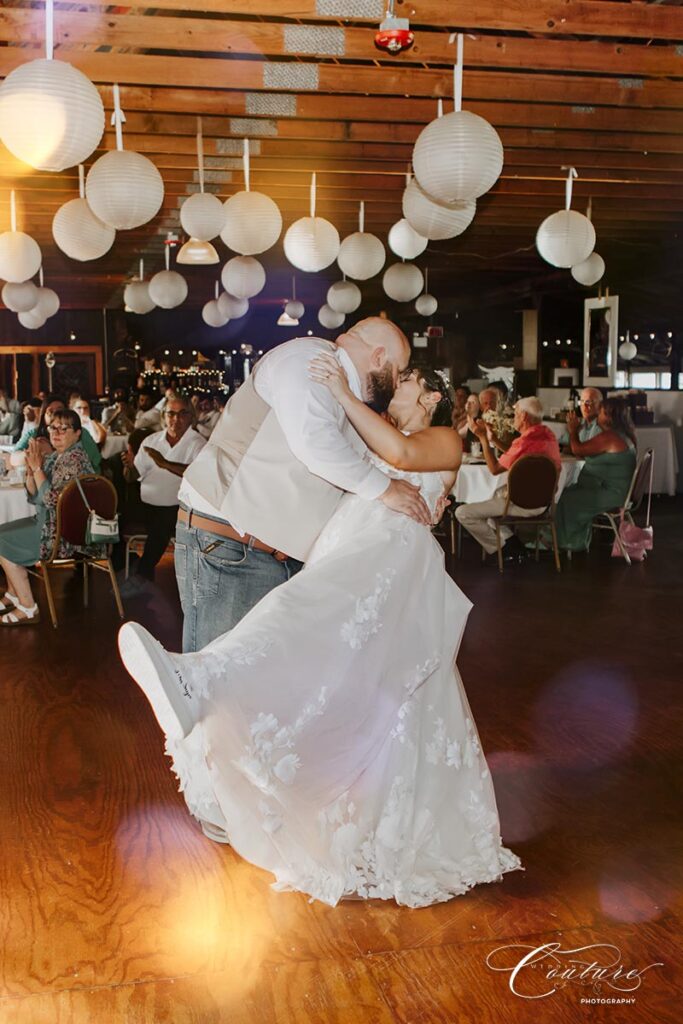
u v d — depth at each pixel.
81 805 3.29
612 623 5.63
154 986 2.28
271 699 2.43
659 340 14.66
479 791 2.79
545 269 13.94
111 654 5.07
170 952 2.42
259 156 7.07
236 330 18.58
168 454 6.48
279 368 2.70
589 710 4.17
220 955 2.40
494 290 16.72
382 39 4.16
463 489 7.59
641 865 2.84
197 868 2.85
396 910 2.60
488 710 4.18
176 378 17.97
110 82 5.46
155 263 12.83
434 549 2.76
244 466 2.84
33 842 3.02
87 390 18.20
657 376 14.72
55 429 5.62
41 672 4.78
